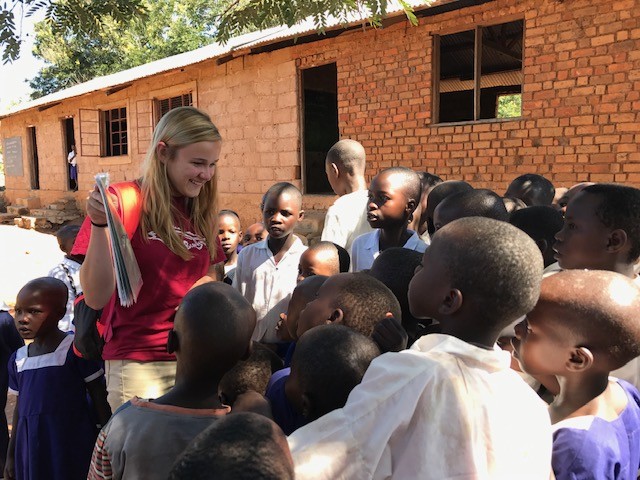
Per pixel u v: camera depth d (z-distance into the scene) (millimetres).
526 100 7238
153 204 2170
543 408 1410
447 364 1303
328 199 9641
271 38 8914
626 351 1460
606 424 1507
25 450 2812
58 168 18141
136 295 2066
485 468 1258
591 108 6684
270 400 1770
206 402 1642
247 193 11008
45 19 3318
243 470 965
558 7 6816
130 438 1552
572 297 1479
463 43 11258
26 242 14570
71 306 3719
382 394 1295
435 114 8258
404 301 2180
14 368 2977
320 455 1271
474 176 7832
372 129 8898
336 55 9219
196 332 1577
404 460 1267
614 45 6438
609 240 2062
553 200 4719
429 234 3520
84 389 2900
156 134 2209
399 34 8375
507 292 1344
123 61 26516
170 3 25125
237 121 11023
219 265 3039
